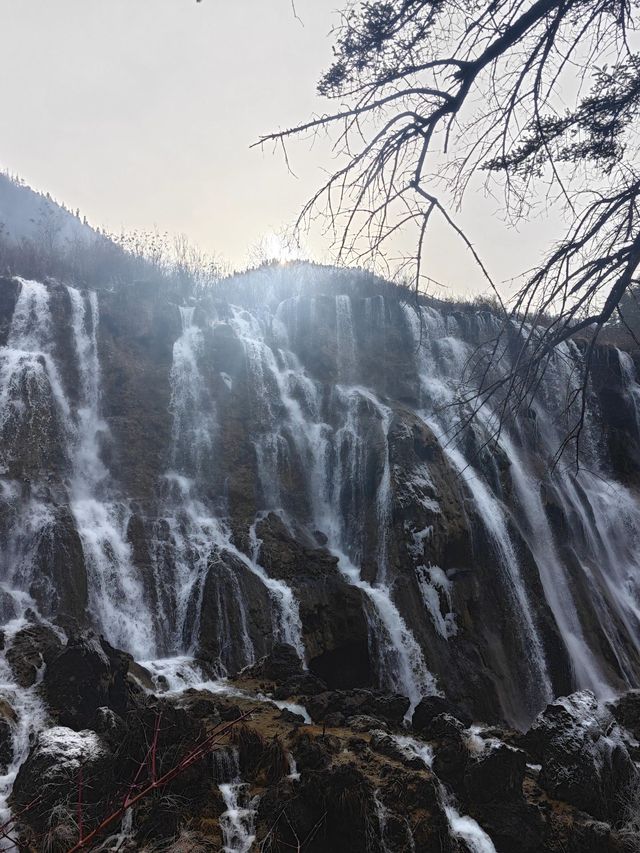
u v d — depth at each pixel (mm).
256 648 13984
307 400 20875
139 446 17766
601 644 17828
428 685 14547
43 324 18188
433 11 5445
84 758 7680
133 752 7770
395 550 16703
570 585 18734
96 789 7457
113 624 13742
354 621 14797
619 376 25703
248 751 8406
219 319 21469
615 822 9117
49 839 6652
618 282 5664
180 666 12719
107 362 18594
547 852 8227
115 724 8688
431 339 23469
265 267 25219
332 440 19844
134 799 3059
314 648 14531
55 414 16922
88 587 13883
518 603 17141
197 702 10055
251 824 7480
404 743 9461
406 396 21734
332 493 19234
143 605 14312
